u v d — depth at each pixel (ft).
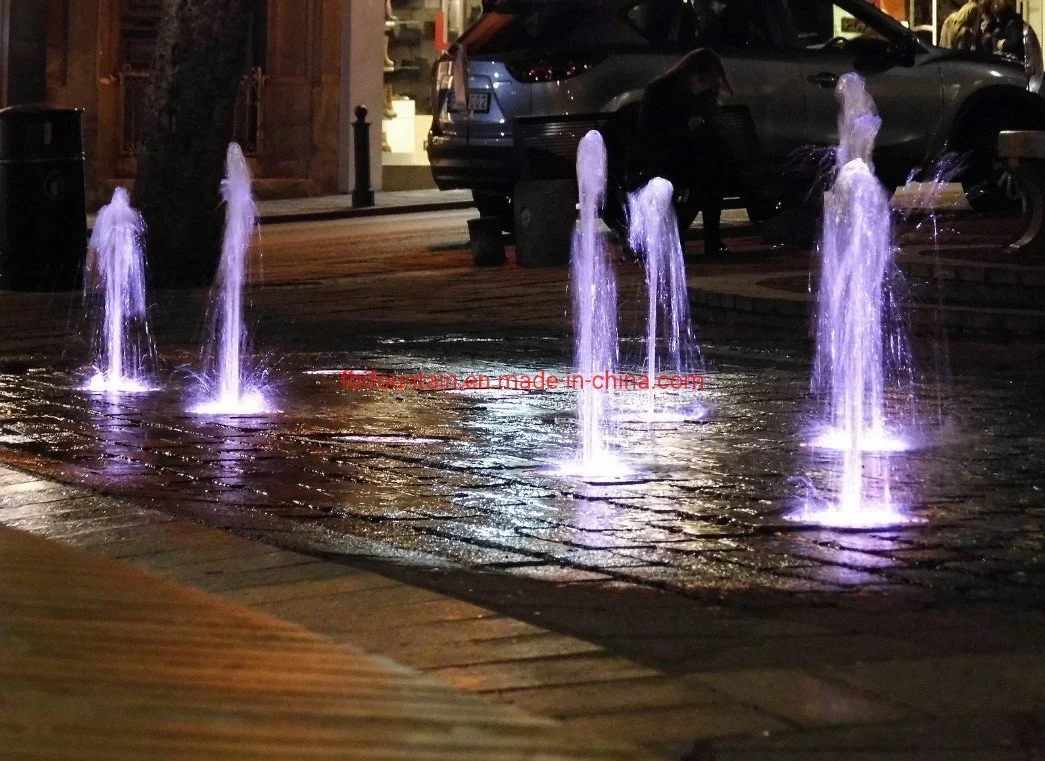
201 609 21.13
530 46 75.92
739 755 17.88
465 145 76.84
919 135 81.87
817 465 34.37
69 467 34.68
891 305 54.60
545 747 15.49
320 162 122.62
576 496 31.73
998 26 103.14
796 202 79.77
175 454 36.09
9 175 70.08
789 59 78.64
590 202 65.51
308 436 38.11
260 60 120.26
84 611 20.47
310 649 19.26
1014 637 22.63
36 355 52.01
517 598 24.68
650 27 76.43
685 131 72.95
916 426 38.81
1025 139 60.70
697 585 25.48
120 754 14.42
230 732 15.30
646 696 19.69
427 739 15.49
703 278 64.03
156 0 115.24
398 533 28.99
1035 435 37.55
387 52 133.59
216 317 61.21
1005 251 62.75
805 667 21.02
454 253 81.71
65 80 112.37
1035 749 18.11
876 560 26.94
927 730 18.66
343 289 68.95
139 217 72.84
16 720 15.35
